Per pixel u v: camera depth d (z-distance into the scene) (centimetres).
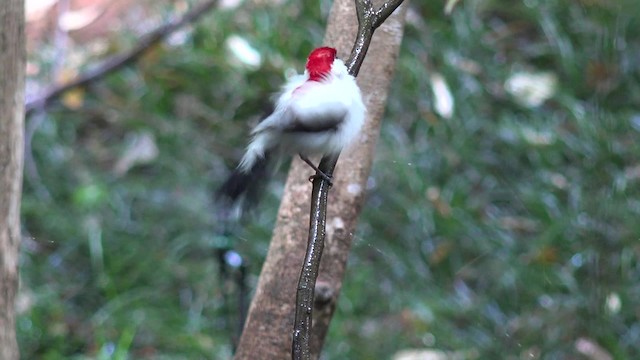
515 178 1074
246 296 892
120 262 993
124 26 1268
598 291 894
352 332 917
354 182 570
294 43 1173
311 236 431
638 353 880
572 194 1011
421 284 977
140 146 1124
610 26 1119
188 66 1185
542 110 1139
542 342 894
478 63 1171
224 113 1152
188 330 912
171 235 1041
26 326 909
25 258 993
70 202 1076
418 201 1028
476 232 1016
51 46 1236
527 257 978
